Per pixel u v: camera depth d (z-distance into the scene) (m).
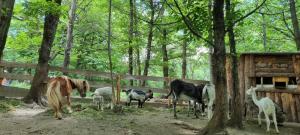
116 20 22.06
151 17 18.52
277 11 18.56
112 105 11.72
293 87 12.48
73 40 23.11
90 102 14.48
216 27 8.44
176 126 9.86
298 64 12.42
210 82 14.57
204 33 9.81
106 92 11.88
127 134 8.23
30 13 12.73
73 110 11.15
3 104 11.46
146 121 10.12
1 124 8.58
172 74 25.94
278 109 11.57
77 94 17.11
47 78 13.66
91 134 7.95
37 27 19.52
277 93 12.61
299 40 16.14
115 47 21.91
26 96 12.98
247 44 22.05
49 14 13.48
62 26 22.19
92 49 22.66
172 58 23.95
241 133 9.49
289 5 17.73
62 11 12.96
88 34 22.77
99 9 21.66
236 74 10.54
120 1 20.42
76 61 23.42
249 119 12.40
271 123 11.86
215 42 8.42
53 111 10.59
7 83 22.41
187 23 8.01
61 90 10.19
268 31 20.89
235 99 10.42
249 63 13.04
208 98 12.01
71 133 7.87
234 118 10.30
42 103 12.94
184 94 12.12
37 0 12.68
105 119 9.88
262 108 10.75
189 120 11.36
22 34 18.47
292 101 12.35
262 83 12.90
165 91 15.34
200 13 8.16
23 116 9.94
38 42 18.89
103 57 22.83
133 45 19.06
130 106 14.03
